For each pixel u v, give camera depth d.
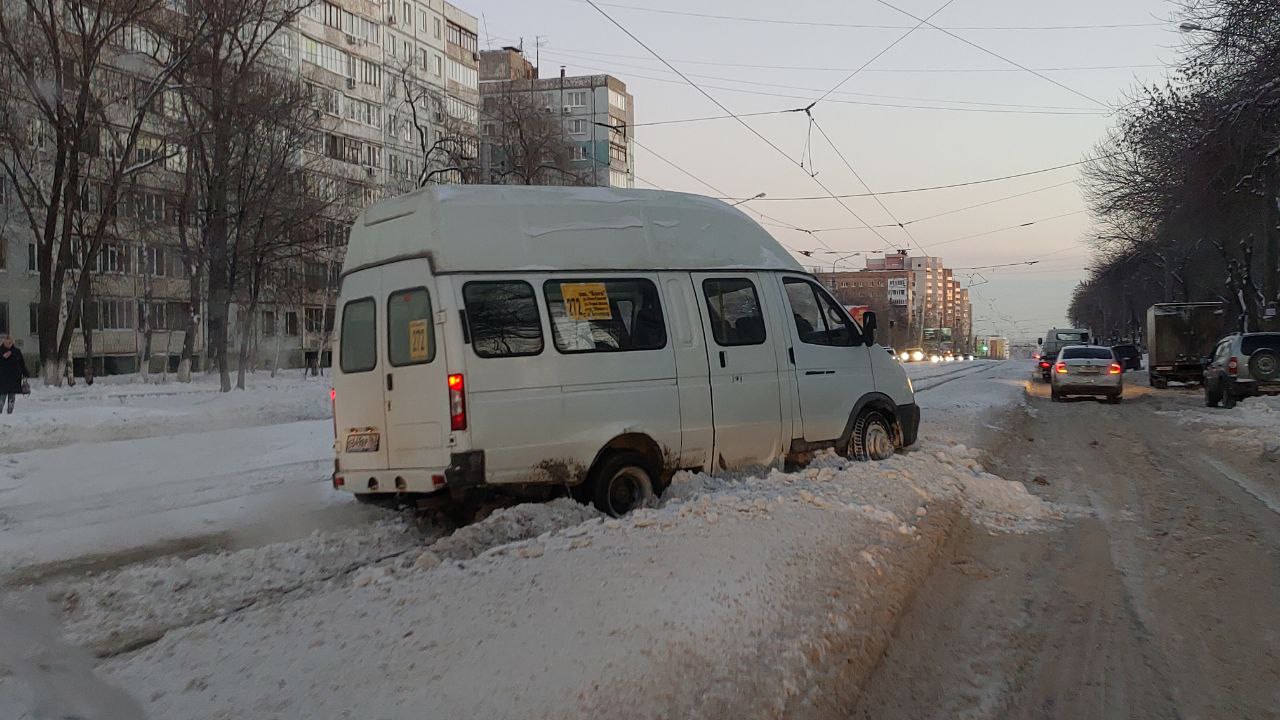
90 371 40.25
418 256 7.65
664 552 5.75
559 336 7.89
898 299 157.25
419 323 7.60
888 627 5.25
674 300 8.74
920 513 7.55
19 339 45.88
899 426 10.96
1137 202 30.95
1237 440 14.89
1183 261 51.00
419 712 3.51
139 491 10.45
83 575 6.76
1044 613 5.68
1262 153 24.03
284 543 7.33
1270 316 35.53
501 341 7.58
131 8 31.05
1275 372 22.14
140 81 33.34
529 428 7.60
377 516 8.59
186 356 41.62
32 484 11.05
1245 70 22.11
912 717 4.21
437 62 73.12
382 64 65.38
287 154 35.47
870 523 6.89
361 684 3.83
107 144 37.84
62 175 33.25
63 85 32.16
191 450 14.17
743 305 9.37
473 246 7.67
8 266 45.38
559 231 8.16
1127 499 9.63
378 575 5.74
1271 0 20.44
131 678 4.14
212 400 26.56
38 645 4.83
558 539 6.23
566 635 4.27
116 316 51.09
